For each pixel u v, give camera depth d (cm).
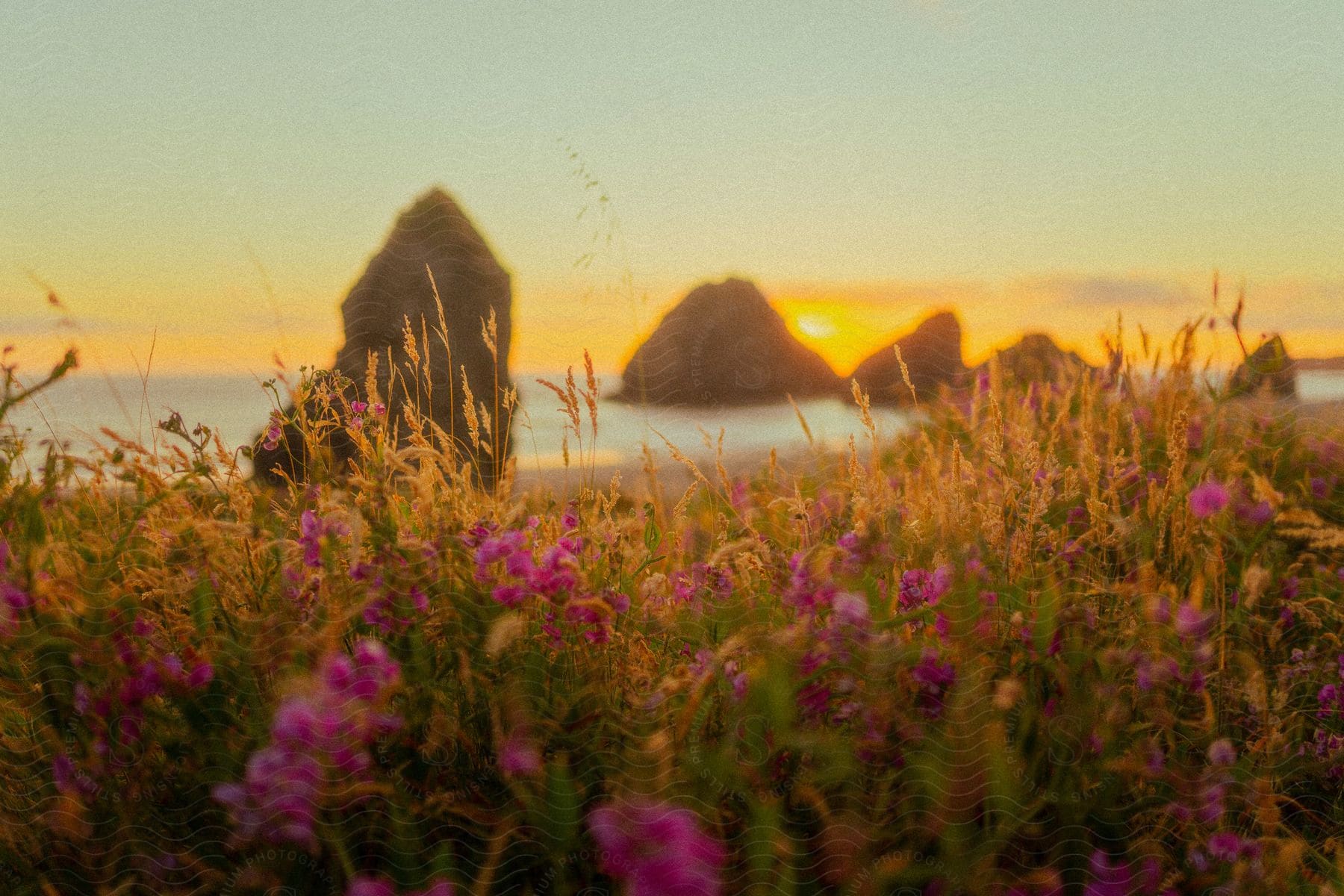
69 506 173
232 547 152
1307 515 197
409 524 168
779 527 191
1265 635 173
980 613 146
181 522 146
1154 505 194
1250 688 153
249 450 176
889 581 170
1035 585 164
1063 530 187
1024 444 177
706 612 162
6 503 150
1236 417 263
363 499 152
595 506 179
